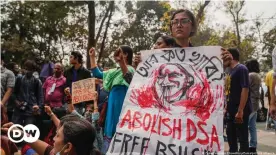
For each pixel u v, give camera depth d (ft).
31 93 24.43
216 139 9.29
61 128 7.52
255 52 102.58
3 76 23.61
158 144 9.69
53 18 86.12
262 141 27.43
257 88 21.89
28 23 91.81
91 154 7.46
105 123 14.08
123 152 9.93
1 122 10.81
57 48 102.01
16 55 87.25
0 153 9.16
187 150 9.39
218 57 10.19
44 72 31.30
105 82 13.83
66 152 7.31
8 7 92.73
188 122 9.66
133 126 10.14
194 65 10.32
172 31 11.13
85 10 79.30
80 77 20.84
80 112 18.44
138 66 10.96
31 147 9.03
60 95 23.47
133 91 10.64
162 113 10.03
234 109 16.92
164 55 10.78
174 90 10.18
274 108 16.20
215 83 9.92
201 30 96.58
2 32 94.12
